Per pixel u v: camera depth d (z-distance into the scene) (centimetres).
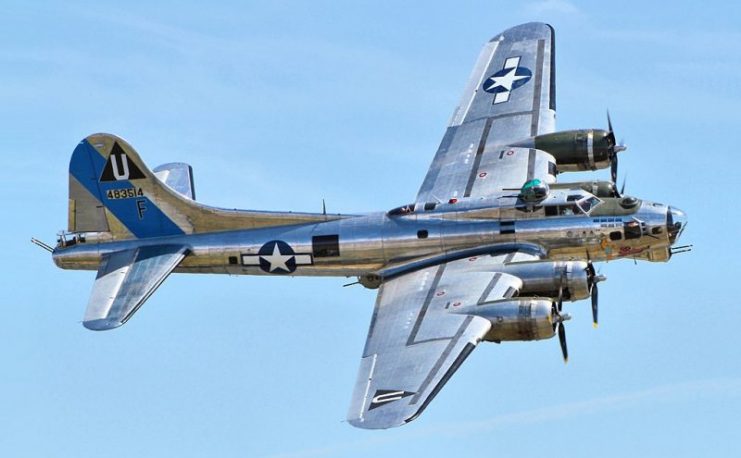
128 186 9000
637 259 8838
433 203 8838
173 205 9000
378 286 9006
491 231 8669
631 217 8556
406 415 7244
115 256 8981
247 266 9000
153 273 8731
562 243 8619
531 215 8644
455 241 8700
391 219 8838
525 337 7994
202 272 9100
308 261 8912
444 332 7919
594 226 8569
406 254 8781
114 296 8525
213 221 9000
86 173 9006
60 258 9038
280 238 8912
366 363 7844
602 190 8919
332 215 8944
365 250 8812
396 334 8031
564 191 8712
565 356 8262
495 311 7994
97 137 8950
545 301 7950
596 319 8462
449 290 8319
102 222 9050
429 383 7494
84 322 8219
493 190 8981
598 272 8388
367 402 7444
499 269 8388
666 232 8525
